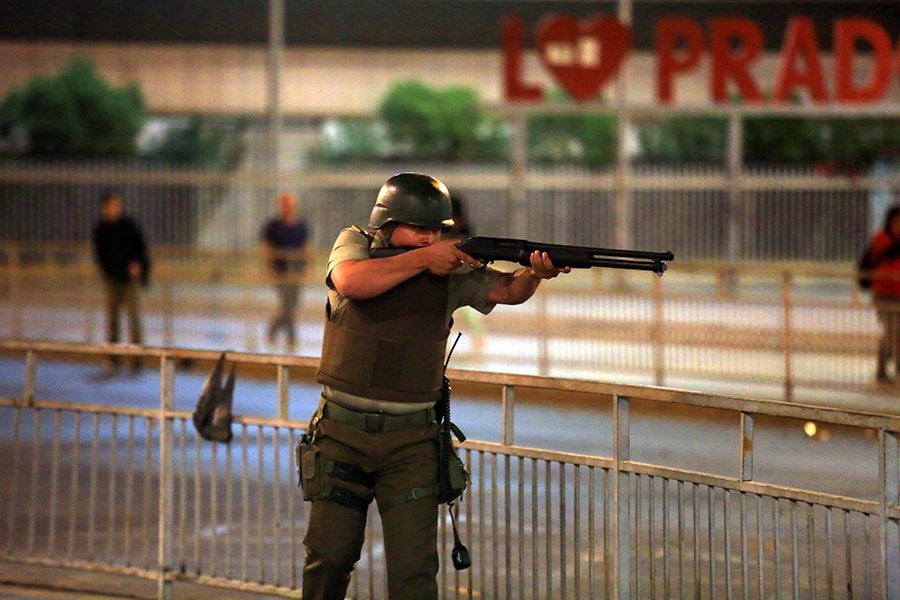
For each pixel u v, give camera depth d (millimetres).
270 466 31750
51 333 57719
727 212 77812
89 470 31516
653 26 96625
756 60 73188
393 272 14609
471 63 97125
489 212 80688
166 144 95188
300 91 96625
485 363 49344
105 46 96062
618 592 16484
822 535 22359
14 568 22891
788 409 14938
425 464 15039
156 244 81688
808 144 90062
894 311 40281
